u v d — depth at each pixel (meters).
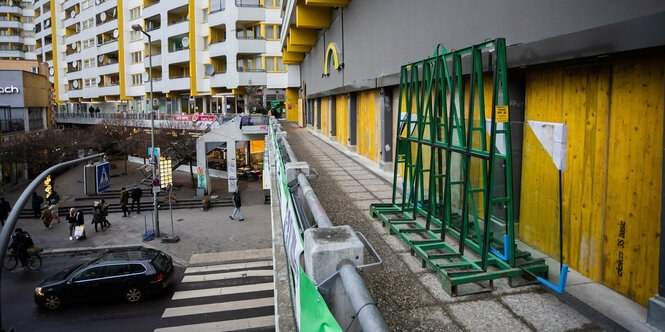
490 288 4.05
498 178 4.62
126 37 53.28
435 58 5.56
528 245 5.25
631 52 3.57
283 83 41.16
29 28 84.31
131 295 12.70
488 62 5.76
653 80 3.60
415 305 3.80
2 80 35.78
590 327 3.40
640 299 3.74
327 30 20.61
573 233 4.53
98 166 26.91
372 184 9.53
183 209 25.12
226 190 29.66
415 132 6.75
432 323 3.48
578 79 4.46
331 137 20.38
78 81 65.81
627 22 3.44
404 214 6.47
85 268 12.74
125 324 11.53
